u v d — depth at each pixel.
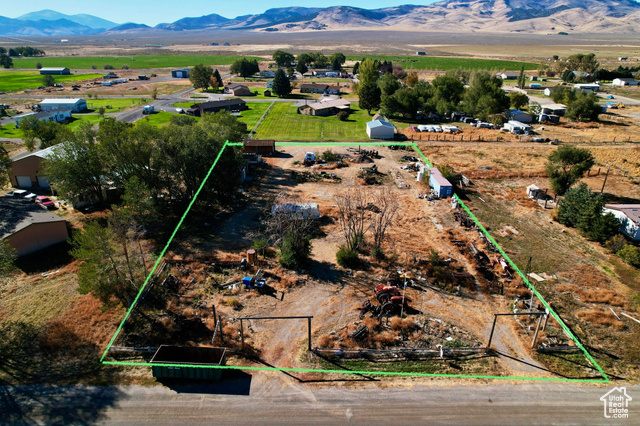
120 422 26.44
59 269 44.03
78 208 58.53
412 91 127.69
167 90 173.50
